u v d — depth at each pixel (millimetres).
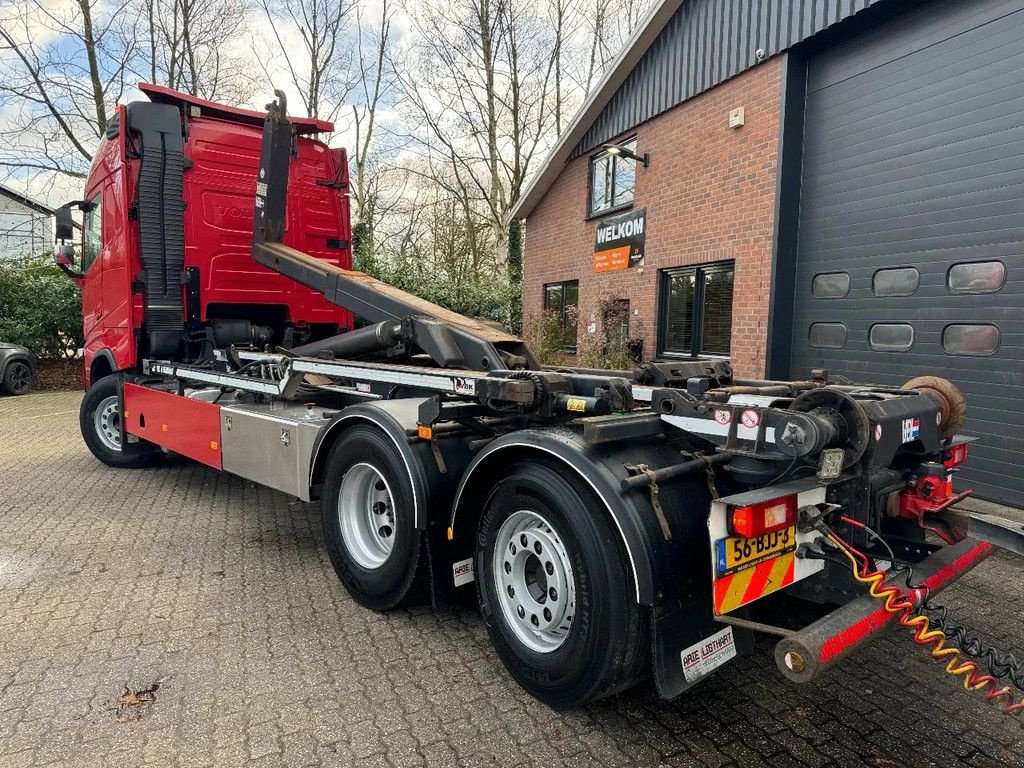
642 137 10297
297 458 4203
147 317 6043
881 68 6723
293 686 2906
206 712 2709
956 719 2709
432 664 3102
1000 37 5656
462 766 2389
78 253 7418
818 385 3260
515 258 18297
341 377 4539
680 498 2574
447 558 3307
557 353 12281
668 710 2746
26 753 2443
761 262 8016
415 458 3271
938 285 6262
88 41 17562
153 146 5941
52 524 5152
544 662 2693
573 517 2551
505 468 2979
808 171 7617
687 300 9672
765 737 2578
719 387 3451
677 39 9359
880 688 2936
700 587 2504
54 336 16109
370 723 2641
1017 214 5590
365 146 20938
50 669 3033
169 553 4527
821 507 2547
